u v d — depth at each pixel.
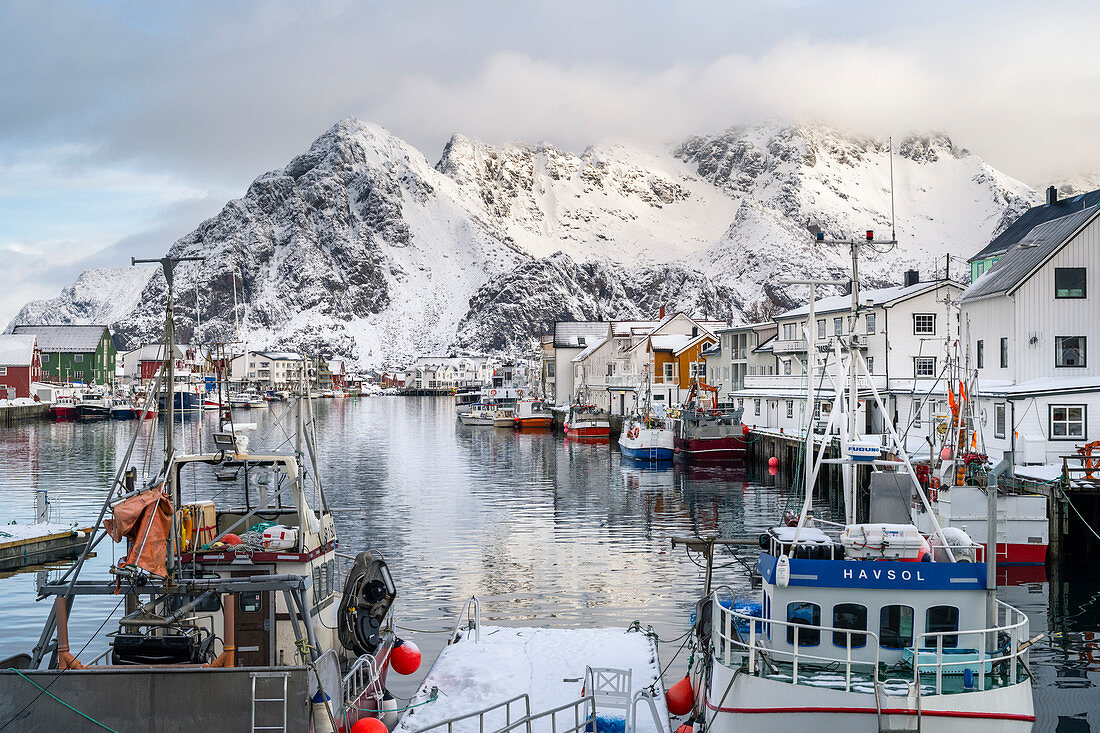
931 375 73.50
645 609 33.06
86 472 76.12
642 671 24.31
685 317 128.62
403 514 55.06
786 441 68.88
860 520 50.50
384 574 22.41
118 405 161.00
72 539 43.94
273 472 22.80
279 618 19.58
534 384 191.50
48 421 155.00
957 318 73.25
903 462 21.61
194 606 19.19
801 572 18.64
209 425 127.94
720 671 18.55
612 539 46.66
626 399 122.62
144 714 15.61
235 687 15.62
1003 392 50.25
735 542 21.81
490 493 64.56
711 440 81.56
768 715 17.38
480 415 156.25
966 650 18.19
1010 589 34.72
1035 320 53.66
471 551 43.59
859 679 17.69
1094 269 53.66
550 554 42.81
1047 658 27.39
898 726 16.75
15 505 57.97
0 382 165.38
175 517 18.23
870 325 75.88
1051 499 38.12
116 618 31.94
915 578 18.45
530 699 22.06
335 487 68.31
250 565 19.48
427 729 18.83
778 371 91.50
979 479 37.97
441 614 32.47
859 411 26.48
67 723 15.64
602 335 164.75
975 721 16.80
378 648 21.77
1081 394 48.34
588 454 95.44
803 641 18.72
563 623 31.31
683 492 63.78
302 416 22.14
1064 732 22.11
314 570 20.34
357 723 18.48
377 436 127.75
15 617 32.09
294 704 15.63
